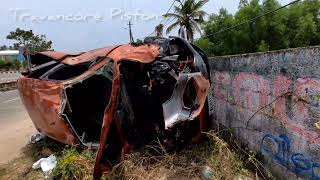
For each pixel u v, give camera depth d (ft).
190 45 20.81
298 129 13.34
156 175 16.75
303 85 12.84
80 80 18.44
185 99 18.63
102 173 15.56
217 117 25.03
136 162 17.10
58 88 19.27
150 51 18.89
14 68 216.33
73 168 16.34
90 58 20.29
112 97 15.88
